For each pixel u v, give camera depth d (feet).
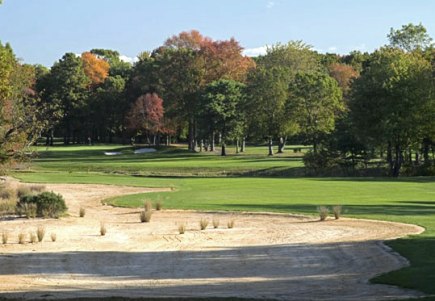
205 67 340.59
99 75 451.12
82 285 53.88
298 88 268.00
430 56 259.60
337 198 126.41
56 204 108.88
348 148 219.82
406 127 209.26
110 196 141.79
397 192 138.62
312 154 226.99
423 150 244.22
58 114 201.26
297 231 84.94
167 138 395.55
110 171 237.45
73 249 75.56
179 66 336.29
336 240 76.23
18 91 151.94
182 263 65.26
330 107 267.39
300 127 280.31
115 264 65.36
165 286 52.80
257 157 287.89
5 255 71.51
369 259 63.41
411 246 68.39
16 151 140.46
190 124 339.57
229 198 130.00
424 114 211.00
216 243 77.97
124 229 92.22
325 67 424.05
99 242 80.89
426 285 48.47
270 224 92.73
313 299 44.11
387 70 217.77
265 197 130.82
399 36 287.28
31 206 107.76
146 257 69.21
